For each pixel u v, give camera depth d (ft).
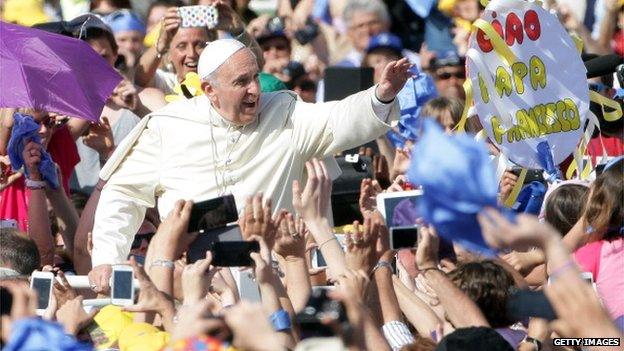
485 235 41.14
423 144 41.68
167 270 68.59
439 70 122.31
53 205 93.50
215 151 83.46
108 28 104.47
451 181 41.16
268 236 67.51
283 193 83.35
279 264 73.05
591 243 72.43
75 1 139.54
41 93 92.53
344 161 90.43
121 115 105.29
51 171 91.50
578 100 87.20
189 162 83.82
